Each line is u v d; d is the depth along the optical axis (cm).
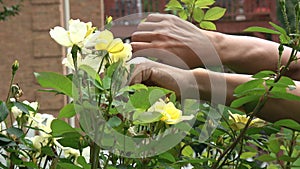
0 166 119
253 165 139
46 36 1007
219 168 125
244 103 127
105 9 1357
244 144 150
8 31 1011
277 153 151
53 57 973
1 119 113
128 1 1359
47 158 123
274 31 127
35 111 124
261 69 141
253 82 122
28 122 126
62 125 111
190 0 158
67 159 119
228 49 139
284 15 127
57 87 106
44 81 106
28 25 1016
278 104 130
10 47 1007
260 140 159
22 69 991
